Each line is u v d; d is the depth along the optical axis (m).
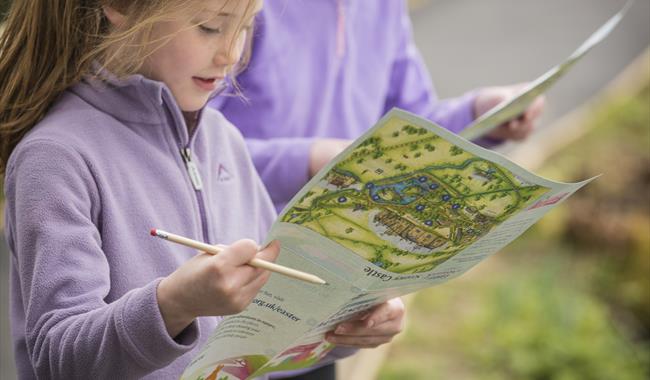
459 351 4.75
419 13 11.58
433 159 1.35
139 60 1.61
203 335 1.70
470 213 1.47
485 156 1.35
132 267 1.59
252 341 1.57
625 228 5.90
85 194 1.55
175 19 1.56
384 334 1.78
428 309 5.11
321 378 2.43
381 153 1.33
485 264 5.73
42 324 1.45
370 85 2.69
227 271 1.29
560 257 5.89
